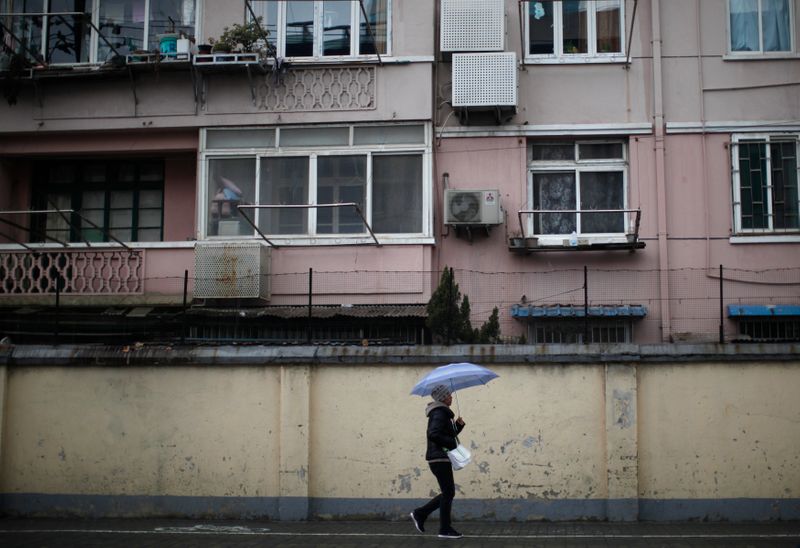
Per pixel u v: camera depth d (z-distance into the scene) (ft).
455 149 56.54
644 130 55.47
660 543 33.76
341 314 51.70
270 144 56.34
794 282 53.57
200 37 57.52
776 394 38.86
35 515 41.78
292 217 55.67
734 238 54.19
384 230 55.01
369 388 40.52
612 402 39.01
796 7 55.88
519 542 34.19
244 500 40.63
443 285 46.37
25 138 58.90
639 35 56.54
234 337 52.42
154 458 41.52
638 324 53.98
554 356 39.50
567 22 57.36
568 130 55.93
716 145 55.31
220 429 41.22
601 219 55.77
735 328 53.52
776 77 55.47
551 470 39.19
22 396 42.83
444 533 35.06
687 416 39.06
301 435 40.24
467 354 39.99
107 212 61.36
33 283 55.93
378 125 55.77
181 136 58.03
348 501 40.06
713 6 56.34
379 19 56.65
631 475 38.55
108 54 58.03
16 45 58.34
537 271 55.26
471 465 39.55
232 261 53.72
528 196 56.44
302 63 56.08
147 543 35.01
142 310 54.13
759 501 38.50
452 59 55.36
